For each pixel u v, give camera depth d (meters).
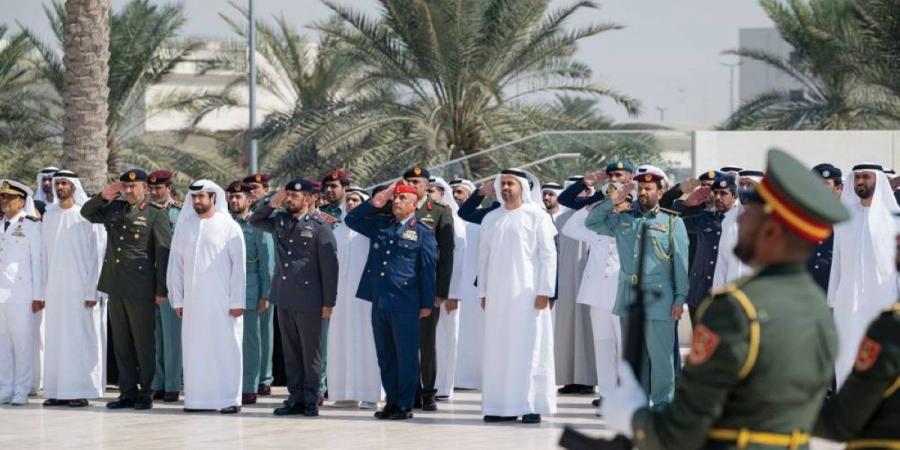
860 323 13.05
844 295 13.11
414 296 13.63
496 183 13.55
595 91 32.53
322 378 15.38
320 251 13.96
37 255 15.21
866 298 13.03
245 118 52.81
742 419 4.98
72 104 22.73
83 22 22.70
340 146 30.64
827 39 32.56
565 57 32.22
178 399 15.55
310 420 13.70
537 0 31.05
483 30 31.33
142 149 36.62
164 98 37.75
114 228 14.58
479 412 14.32
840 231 13.16
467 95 31.92
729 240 13.98
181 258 14.39
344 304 14.82
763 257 5.05
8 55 35.25
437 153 30.72
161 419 13.80
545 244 13.28
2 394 15.13
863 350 5.67
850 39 32.22
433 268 13.75
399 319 13.58
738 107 33.94
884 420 5.70
